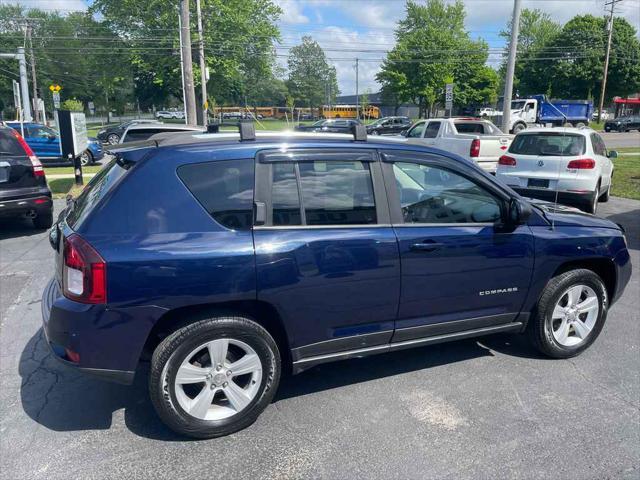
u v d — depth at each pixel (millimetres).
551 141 9805
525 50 73375
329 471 2830
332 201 3297
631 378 3852
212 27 42500
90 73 77812
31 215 8375
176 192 3023
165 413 2986
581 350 4215
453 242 3549
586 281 4102
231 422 3139
